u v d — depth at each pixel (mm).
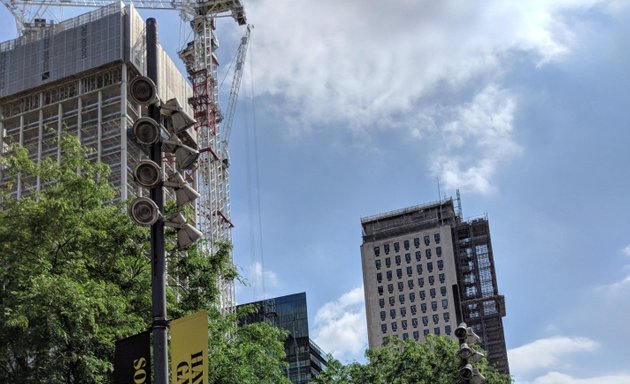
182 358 15609
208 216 158375
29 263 25000
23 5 169875
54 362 23422
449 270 192375
